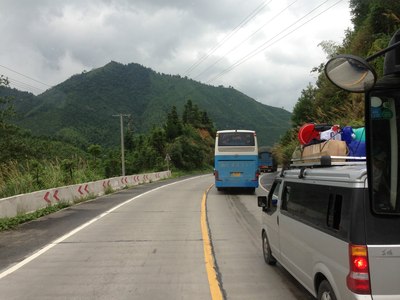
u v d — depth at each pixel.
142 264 8.05
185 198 21.70
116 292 6.36
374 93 3.66
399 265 3.96
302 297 6.04
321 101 33.72
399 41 3.63
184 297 6.09
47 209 16.28
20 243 10.34
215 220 13.85
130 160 58.56
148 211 16.30
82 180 25.61
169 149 67.94
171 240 10.42
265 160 56.81
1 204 13.36
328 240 4.62
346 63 3.68
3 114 32.12
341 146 5.69
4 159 29.53
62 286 6.69
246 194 24.09
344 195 4.34
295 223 5.91
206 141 93.56
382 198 3.74
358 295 3.96
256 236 10.91
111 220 13.99
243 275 7.20
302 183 5.73
